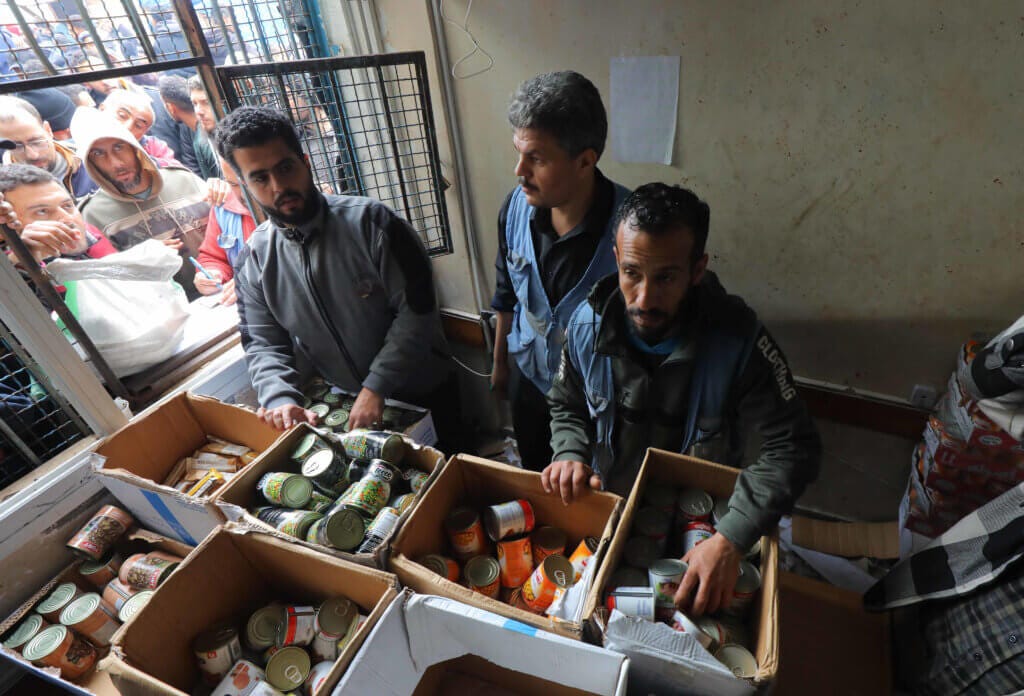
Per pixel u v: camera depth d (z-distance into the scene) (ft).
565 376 3.62
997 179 3.72
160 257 5.16
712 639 2.60
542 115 3.37
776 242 4.72
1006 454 3.83
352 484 3.72
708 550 2.79
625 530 2.97
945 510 4.39
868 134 3.96
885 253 4.34
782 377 2.95
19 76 4.41
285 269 4.80
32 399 4.34
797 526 5.22
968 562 3.27
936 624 3.47
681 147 4.72
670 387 3.16
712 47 4.19
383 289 4.88
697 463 3.25
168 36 5.18
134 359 5.07
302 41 6.02
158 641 2.94
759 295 5.05
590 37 4.65
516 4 4.83
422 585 2.95
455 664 3.14
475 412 8.23
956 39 3.44
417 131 6.04
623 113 4.82
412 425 4.91
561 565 3.19
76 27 4.64
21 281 3.90
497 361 5.84
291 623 3.10
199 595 3.17
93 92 4.98
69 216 4.62
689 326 2.93
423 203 6.57
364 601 3.14
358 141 6.43
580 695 2.73
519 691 3.06
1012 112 3.49
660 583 2.77
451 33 5.30
